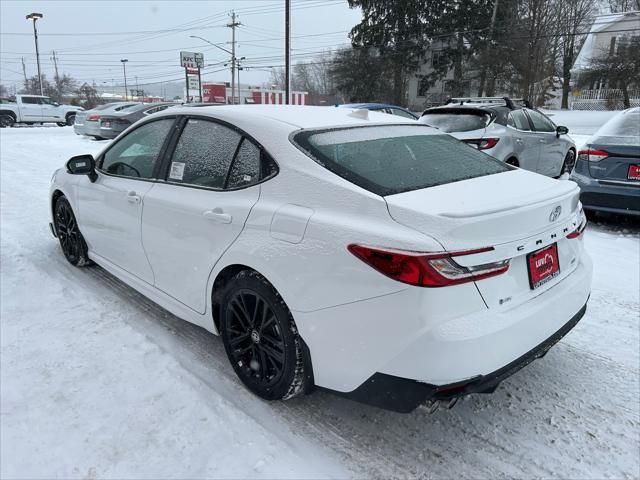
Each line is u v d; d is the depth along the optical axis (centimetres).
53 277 426
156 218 316
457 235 199
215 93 4562
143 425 247
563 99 4038
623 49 3522
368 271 206
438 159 277
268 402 269
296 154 252
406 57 4112
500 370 210
